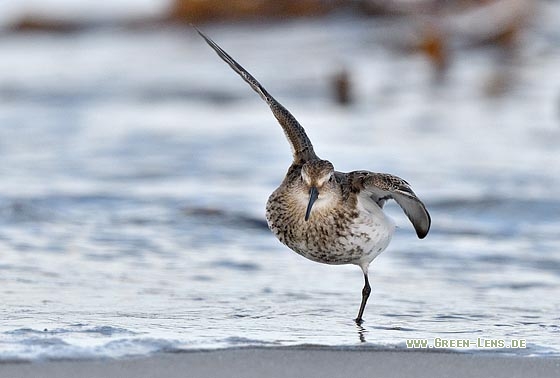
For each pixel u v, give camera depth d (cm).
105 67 3753
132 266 1170
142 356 761
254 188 1719
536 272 1190
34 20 4753
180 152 2112
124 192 1662
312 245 918
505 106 2739
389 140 2258
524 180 1777
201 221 1440
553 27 3872
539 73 3250
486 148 2139
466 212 1531
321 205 901
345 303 1020
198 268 1172
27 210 1473
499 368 768
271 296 1041
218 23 4659
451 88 3073
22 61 3988
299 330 887
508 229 1435
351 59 3594
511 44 3709
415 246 1323
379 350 810
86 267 1152
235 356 775
